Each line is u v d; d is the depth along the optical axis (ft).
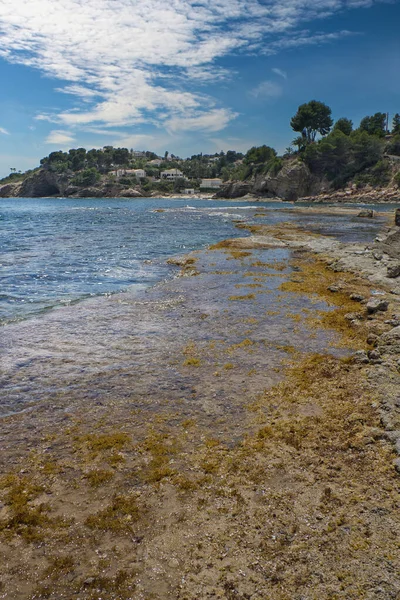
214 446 23.12
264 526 17.30
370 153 452.76
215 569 15.25
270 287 61.41
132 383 31.04
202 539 16.63
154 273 72.64
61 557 15.75
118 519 17.67
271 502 18.74
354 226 149.69
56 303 53.26
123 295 57.36
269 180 498.28
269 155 566.36
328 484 19.98
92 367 33.83
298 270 73.92
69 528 17.19
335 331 42.60
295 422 25.49
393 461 21.35
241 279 66.64
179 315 48.11
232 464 21.50
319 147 471.62
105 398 28.76
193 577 14.92
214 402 28.14
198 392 29.60
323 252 90.07
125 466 21.40
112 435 24.20
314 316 47.65
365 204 363.56
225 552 15.99
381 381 29.94
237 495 19.20
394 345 35.53
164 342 39.52
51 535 16.80
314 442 23.41
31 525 17.37
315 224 157.58
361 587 14.43
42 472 20.88
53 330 42.73
